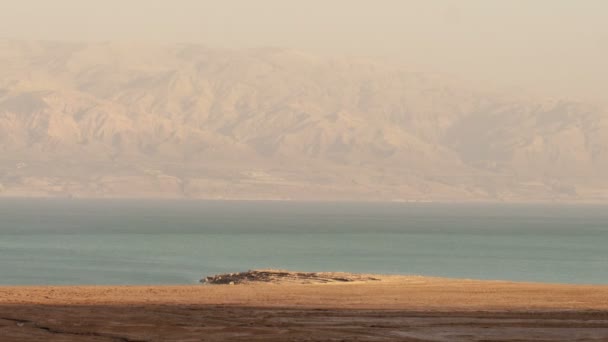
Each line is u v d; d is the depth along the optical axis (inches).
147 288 2746.1
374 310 2182.6
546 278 5649.6
